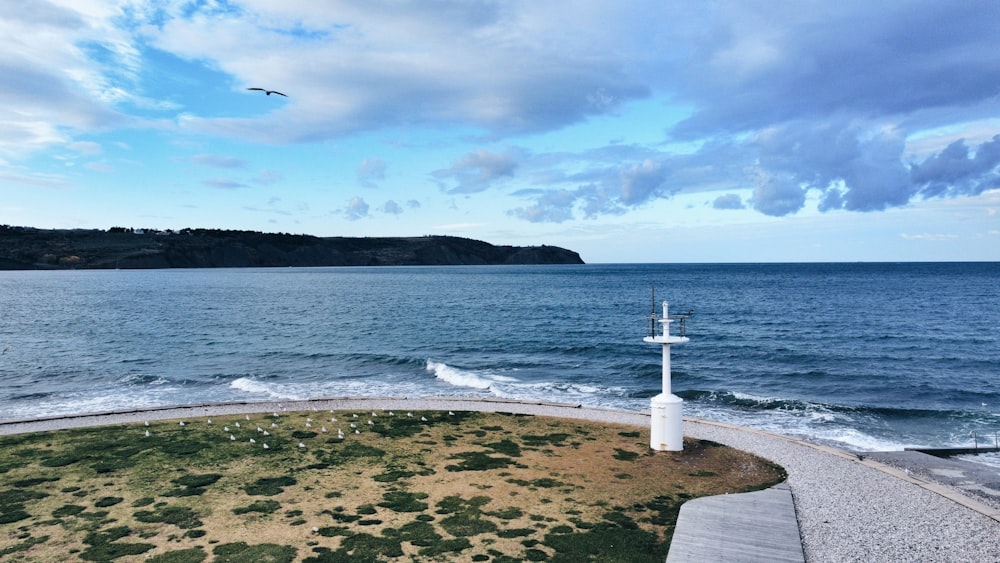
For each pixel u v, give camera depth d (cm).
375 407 2491
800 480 1622
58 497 1423
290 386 3225
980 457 2036
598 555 1153
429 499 1438
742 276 16988
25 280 16825
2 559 1099
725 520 1325
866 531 1300
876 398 3009
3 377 3469
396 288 12706
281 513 1338
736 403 2875
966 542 1245
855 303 8094
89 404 2786
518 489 1517
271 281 16188
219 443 1902
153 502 1396
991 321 6000
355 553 1144
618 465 1733
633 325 5947
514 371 3725
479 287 12912
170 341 4984
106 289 12512
